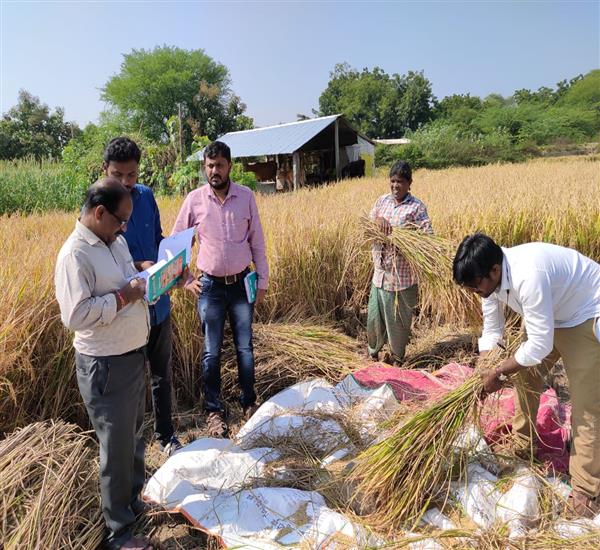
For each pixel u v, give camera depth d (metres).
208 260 3.52
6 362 3.14
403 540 2.26
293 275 5.35
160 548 2.53
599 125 51.06
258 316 5.12
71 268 2.16
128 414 2.38
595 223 5.63
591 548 2.17
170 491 2.79
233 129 51.16
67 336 3.42
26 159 14.45
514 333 3.01
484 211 6.00
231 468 2.92
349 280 5.75
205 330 3.61
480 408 2.69
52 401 3.42
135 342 2.39
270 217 6.56
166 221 6.40
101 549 2.51
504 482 2.60
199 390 4.19
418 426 2.56
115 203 2.20
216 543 2.49
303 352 4.47
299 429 3.22
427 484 2.54
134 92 52.56
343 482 2.76
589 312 2.50
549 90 78.94
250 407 3.78
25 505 2.33
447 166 40.06
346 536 2.35
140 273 2.39
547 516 2.46
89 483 2.64
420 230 4.32
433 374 4.06
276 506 2.55
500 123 49.16
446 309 4.39
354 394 3.68
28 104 48.94
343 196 10.62
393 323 4.40
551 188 8.22
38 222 7.53
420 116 76.12
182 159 13.77
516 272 2.42
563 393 4.01
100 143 16.50
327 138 27.12
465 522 2.45
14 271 3.71
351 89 79.00
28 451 2.62
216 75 56.03
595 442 2.53
